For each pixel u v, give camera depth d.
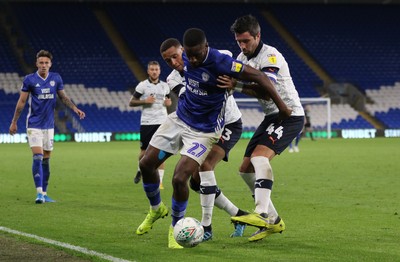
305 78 70.81
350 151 41.47
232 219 10.68
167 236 11.85
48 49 67.12
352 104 69.81
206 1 77.56
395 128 67.69
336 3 81.25
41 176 17.08
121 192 19.73
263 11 79.06
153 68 20.27
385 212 14.97
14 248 10.49
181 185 10.70
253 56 11.39
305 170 27.52
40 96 17.14
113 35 71.75
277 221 11.51
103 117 62.78
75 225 13.18
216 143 11.66
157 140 11.26
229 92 10.92
